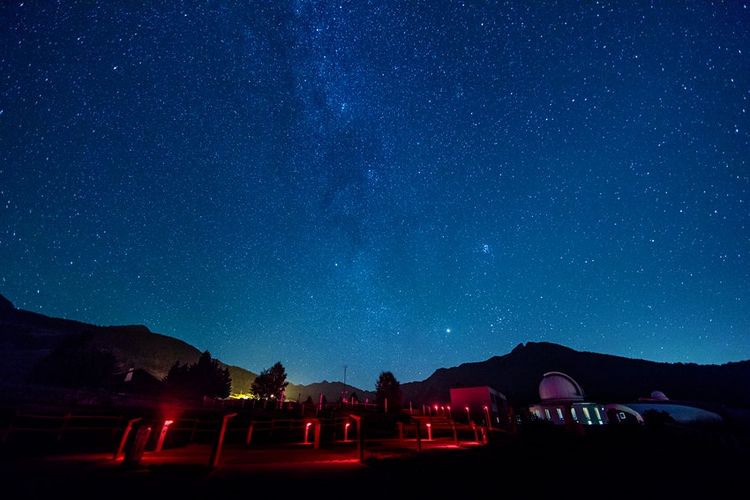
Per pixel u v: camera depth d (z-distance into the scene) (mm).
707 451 15227
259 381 55156
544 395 51281
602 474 10250
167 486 6668
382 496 6613
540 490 7984
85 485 6449
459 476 8805
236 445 16672
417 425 14516
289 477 8031
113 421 16984
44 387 26750
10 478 6676
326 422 22953
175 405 31062
